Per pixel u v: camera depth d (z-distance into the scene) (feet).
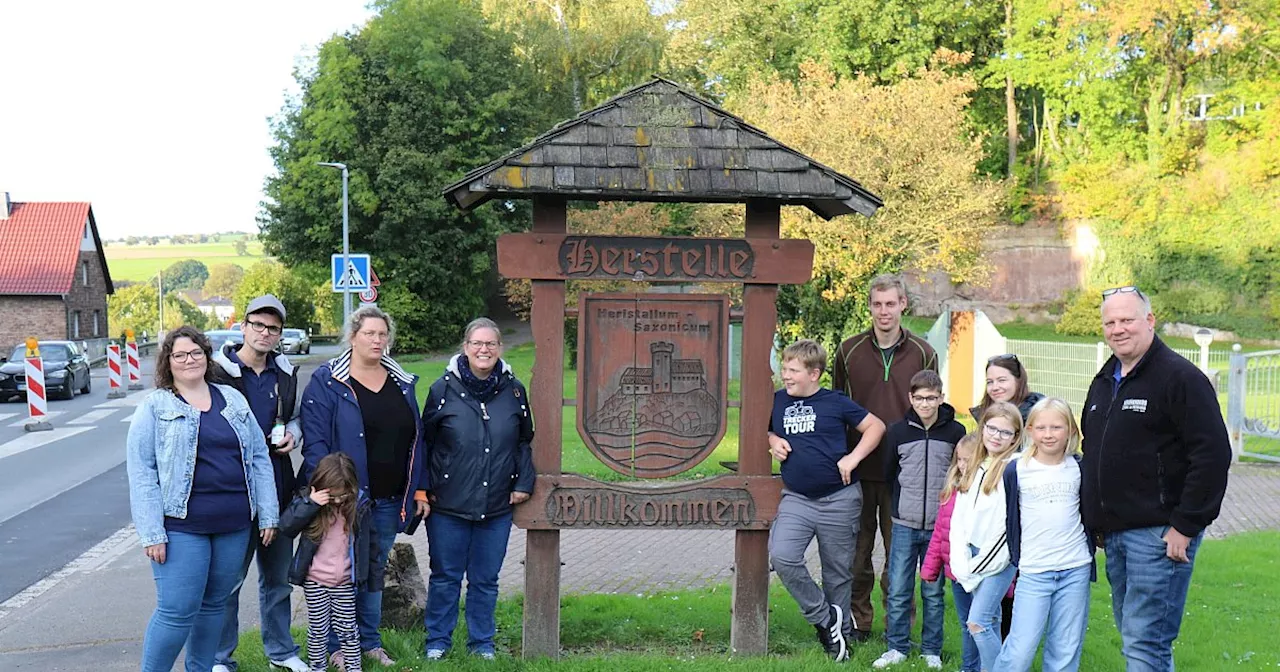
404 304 132.67
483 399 18.49
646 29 142.20
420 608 20.22
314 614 16.98
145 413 15.10
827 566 18.94
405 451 18.01
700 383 19.20
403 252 135.13
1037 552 15.38
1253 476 42.63
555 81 144.15
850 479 18.76
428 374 92.94
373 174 133.18
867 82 72.33
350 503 16.83
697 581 25.22
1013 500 15.62
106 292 186.09
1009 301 134.72
